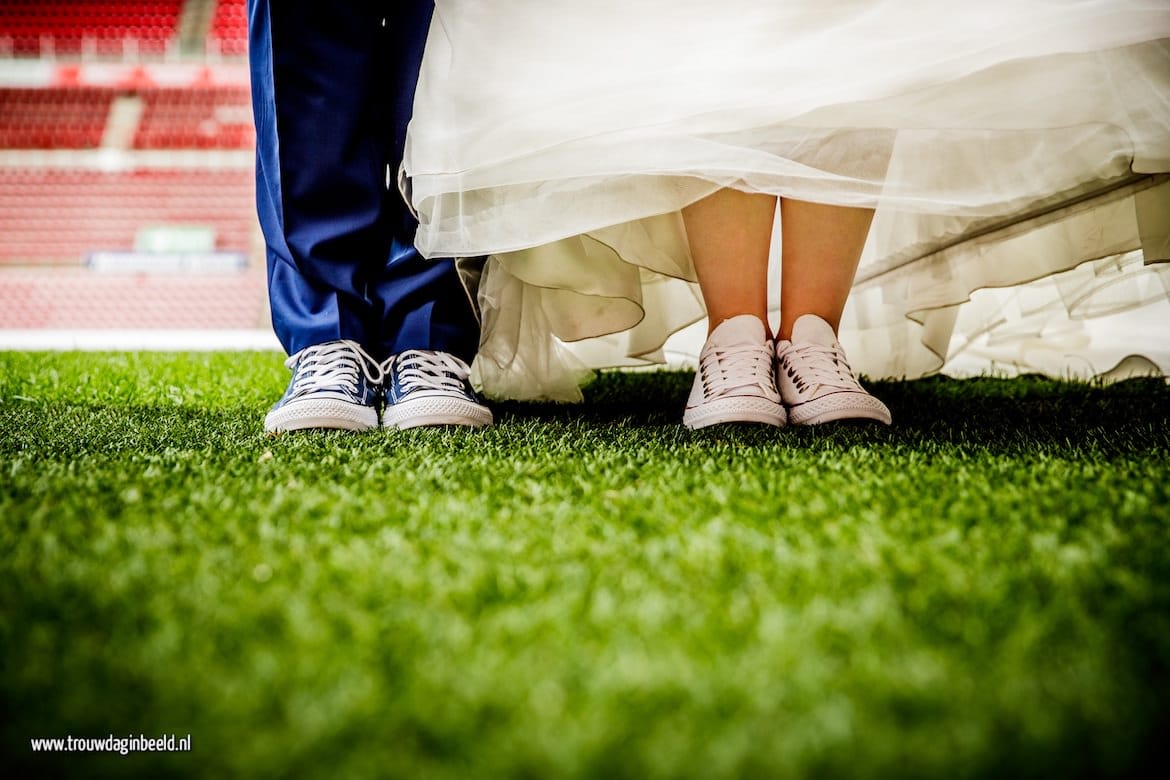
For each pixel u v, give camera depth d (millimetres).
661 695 566
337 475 1193
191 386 2484
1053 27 1501
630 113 1512
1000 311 2424
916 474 1180
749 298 1695
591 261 1819
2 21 14531
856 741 514
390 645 637
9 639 667
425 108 1562
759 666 600
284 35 1521
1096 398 2146
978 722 534
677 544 850
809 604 705
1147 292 2166
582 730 528
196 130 13867
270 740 529
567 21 1515
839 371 1663
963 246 2021
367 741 529
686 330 2492
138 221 12688
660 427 1654
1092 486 1089
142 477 1171
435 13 1584
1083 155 1626
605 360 2246
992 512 972
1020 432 1573
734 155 1508
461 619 683
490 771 497
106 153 13484
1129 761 498
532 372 2047
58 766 520
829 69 1512
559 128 1515
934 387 2451
